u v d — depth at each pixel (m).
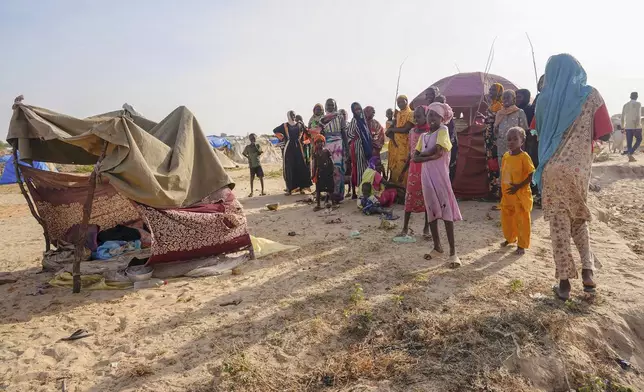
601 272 5.10
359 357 3.60
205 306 4.80
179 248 5.79
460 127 10.23
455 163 8.94
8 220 11.80
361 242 6.87
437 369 3.37
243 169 26.02
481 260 5.70
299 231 7.91
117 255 6.30
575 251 5.89
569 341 3.75
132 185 5.36
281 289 5.15
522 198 5.75
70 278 5.74
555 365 3.48
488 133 8.94
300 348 3.81
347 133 10.33
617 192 10.84
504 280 4.97
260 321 4.34
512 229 6.05
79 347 4.07
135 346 4.00
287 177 12.33
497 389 3.15
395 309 4.35
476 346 3.62
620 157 15.86
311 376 3.42
